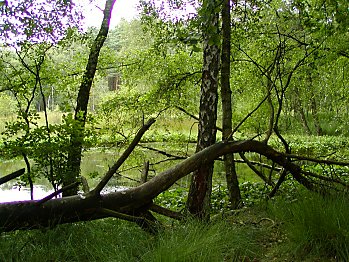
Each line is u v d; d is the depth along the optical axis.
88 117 5.50
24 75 6.23
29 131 4.89
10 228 4.10
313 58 7.29
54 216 4.20
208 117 5.16
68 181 5.16
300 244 3.83
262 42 7.82
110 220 5.12
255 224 4.58
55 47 6.13
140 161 8.23
